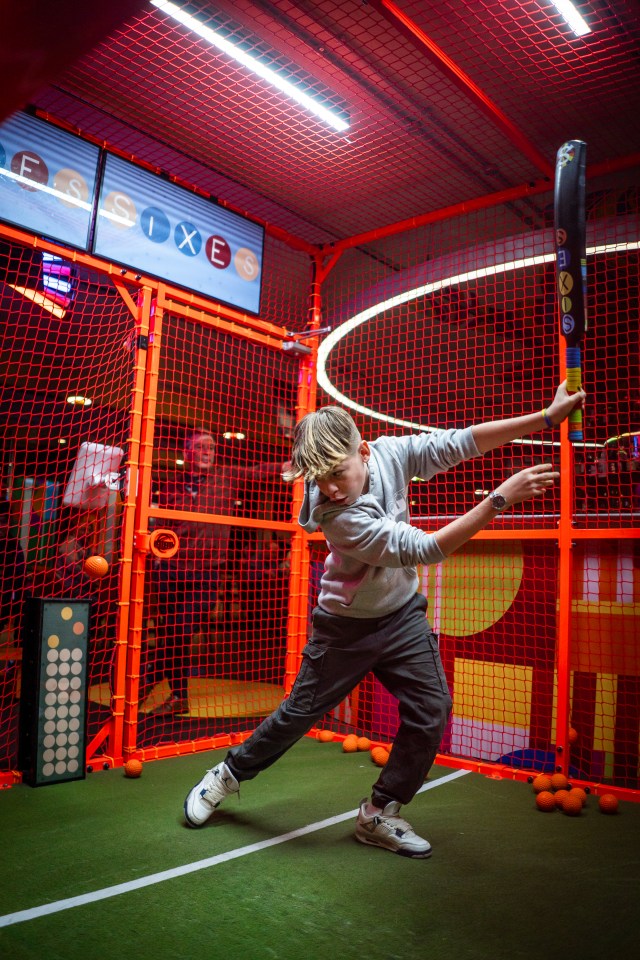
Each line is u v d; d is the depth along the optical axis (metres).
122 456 4.39
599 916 2.11
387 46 3.71
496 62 3.78
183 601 4.78
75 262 3.88
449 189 4.97
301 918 2.06
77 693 3.54
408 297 5.09
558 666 3.75
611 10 3.36
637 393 5.18
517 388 6.15
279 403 5.31
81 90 4.06
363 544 2.24
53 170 3.77
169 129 4.41
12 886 2.22
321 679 2.64
